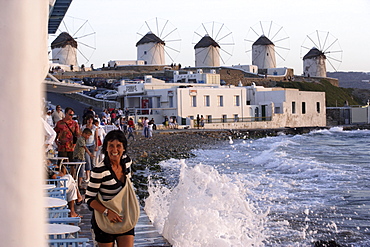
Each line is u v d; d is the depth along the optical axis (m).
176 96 52.50
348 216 11.56
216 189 9.62
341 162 24.69
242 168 22.30
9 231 1.69
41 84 1.91
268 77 93.62
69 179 8.66
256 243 8.60
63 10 12.80
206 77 62.81
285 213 11.83
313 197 14.09
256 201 13.42
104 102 58.22
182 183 8.41
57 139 11.53
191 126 52.41
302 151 32.06
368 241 9.41
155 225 8.55
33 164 1.74
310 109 65.31
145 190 15.34
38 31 1.77
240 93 57.62
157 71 85.31
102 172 4.76
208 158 27.34
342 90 105.81
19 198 1.70
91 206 4.78
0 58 1.69
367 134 51.12
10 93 1.70
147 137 39.78
